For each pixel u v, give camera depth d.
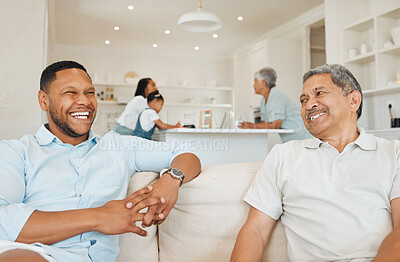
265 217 1.11
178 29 5.88
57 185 1.03
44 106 1.12
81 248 0.95
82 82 1.10
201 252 1.17
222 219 1.17
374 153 1.05
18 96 3.18
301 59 5.53
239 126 3.34
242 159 3.37
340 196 1.02
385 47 3.57
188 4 4.81
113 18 5.32
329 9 4.24
